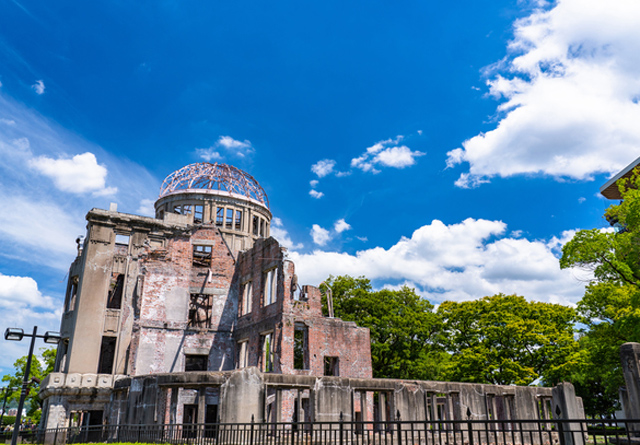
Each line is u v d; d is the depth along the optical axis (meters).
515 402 25.69
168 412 26.80
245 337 33.75
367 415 30.48
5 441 30.00
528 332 37.31
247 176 54.94
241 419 17.77
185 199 50.16
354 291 44.81
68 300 38.06
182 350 33.97
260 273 33.81
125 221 37.25
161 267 35.06
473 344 41.31
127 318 35.22
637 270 26.77
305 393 29.02
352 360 32.03
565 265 27.61
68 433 29.84
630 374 14.15
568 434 16.27
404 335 42.25
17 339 19.75
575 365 33.56
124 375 32.75
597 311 30.95
